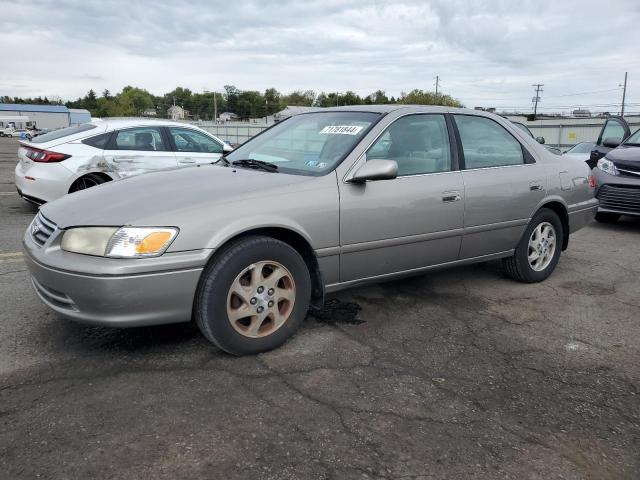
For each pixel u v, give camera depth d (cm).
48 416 271
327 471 237
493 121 490
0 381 304
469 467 244
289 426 269
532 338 393
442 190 423
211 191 341
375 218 386
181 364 330
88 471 231
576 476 242
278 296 347
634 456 257
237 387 305
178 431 261
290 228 345
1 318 392
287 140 440
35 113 10144
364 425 273
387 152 405
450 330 402
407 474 238
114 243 301
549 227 519
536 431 275
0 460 236
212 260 323
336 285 382
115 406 281
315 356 349
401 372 332
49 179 743
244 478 230
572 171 539
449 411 290
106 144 774
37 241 339
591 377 335
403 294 478
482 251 466
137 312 305
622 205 782
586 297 487
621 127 1002
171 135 827
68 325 382
